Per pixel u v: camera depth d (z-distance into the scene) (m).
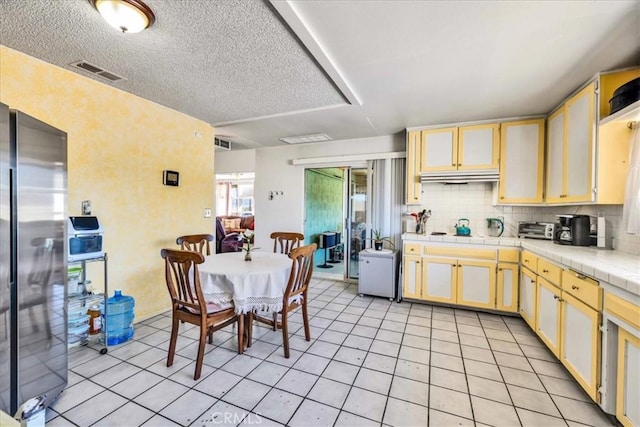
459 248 3.34
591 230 2.61
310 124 3.68
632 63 2.06
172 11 1.55
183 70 2.26
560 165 2.78
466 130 3.49
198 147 3.53
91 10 1.56
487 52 1.94
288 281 2.28
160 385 1.91
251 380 1.98
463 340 2.60
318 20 1.61
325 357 2.29
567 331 1.98
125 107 2.71
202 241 3.04
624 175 2.13
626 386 1.44
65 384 1.75
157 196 3.05
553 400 1.79
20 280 1.38
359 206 4.66
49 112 2.18
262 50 1.96
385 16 1.58
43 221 1.53
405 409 1.71
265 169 5.13
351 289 4.24
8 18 1.62
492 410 1.70
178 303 2.14
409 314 3.24
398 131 4.01
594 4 1.47
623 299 1.44
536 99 2.74
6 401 1.30
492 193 3.62
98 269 2.55
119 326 2.51
